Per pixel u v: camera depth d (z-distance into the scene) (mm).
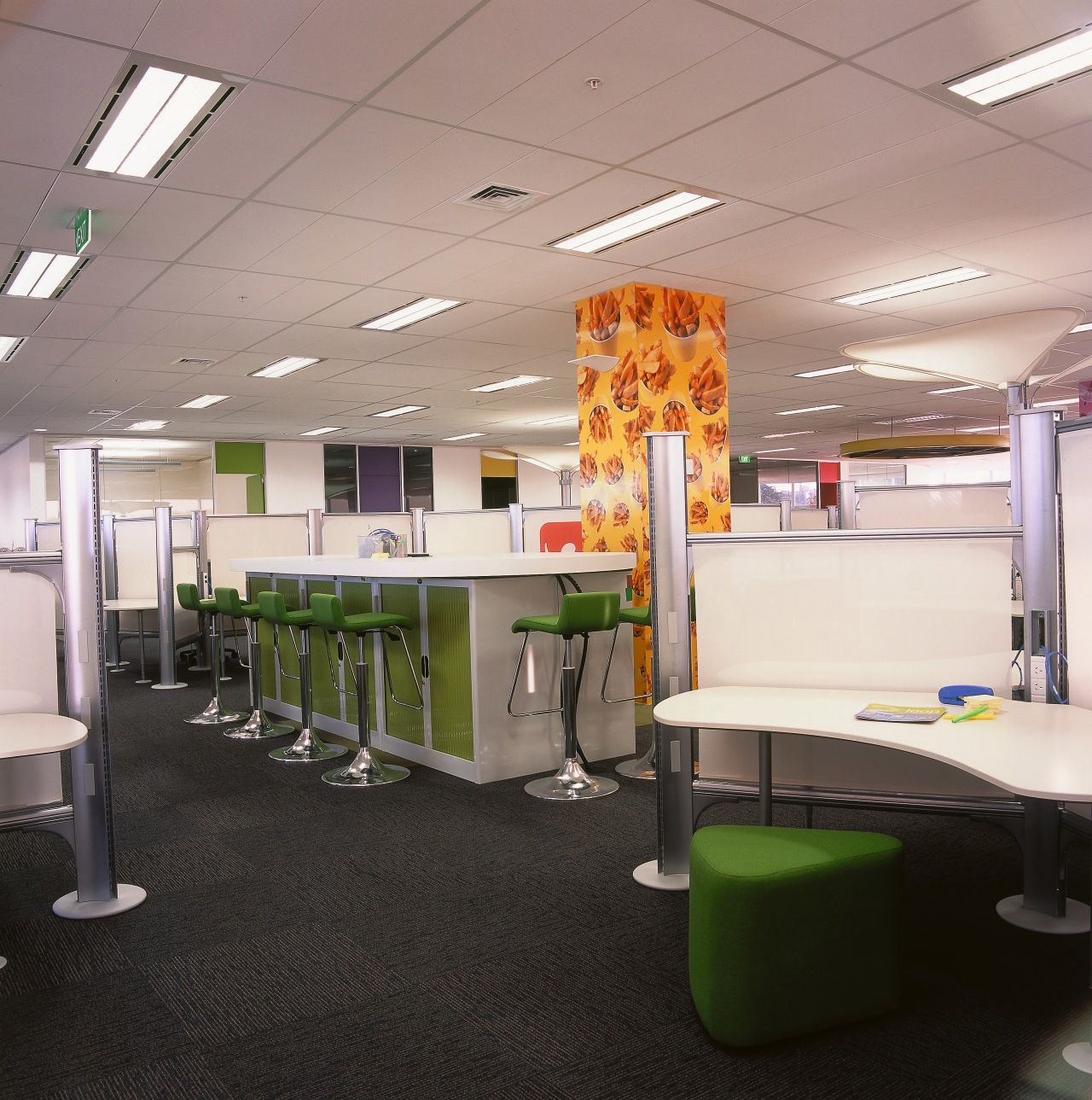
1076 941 2627
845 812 3982
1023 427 2752
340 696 5770
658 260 6020
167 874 3408
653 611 3131
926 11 3170
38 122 3764
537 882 3207
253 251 5570
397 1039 2213
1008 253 6059
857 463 22953
